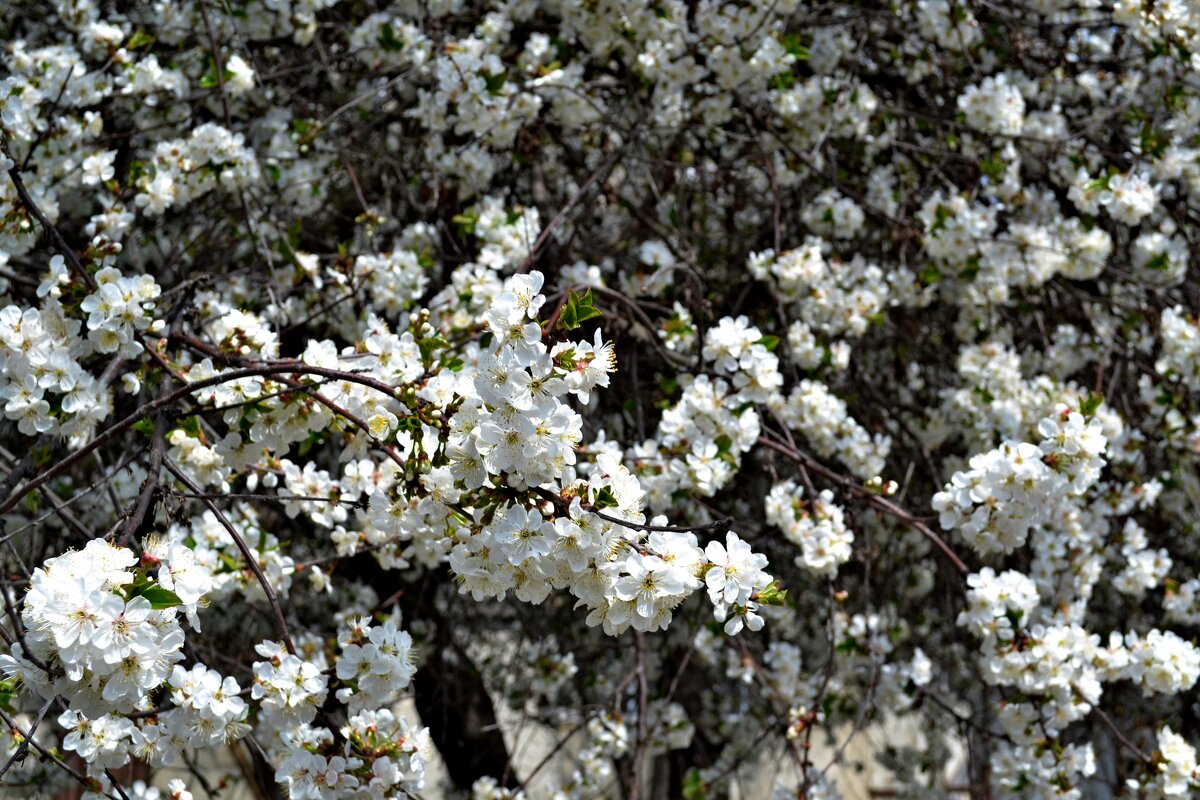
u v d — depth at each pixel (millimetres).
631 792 3037
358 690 1948
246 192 3166
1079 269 3363
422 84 3482
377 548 2535
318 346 2045
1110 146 3822
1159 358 3430
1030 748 2664
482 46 3119
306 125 3229
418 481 1704
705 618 3514
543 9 3609
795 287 3205
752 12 3178
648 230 3928
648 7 3213
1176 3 3156
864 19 3623
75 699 1510
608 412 3605
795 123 3494
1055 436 2305
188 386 1830
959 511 2436
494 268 3012
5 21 3539
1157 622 4039
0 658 1513
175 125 3299
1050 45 3896
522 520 1590
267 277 3078
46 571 1463
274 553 2496
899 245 3729
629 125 3484
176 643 1505
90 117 2859
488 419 1592
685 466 2510
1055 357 3533
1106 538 3578
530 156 3516
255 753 2764
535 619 4113
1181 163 3383
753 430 2561
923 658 3084
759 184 4461
